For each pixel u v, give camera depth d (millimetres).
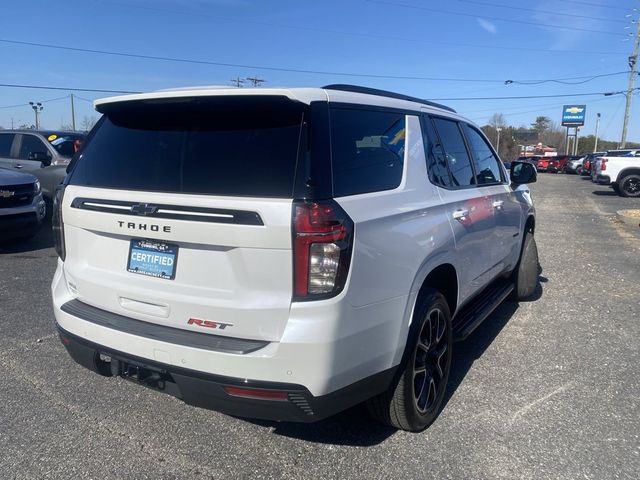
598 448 3193
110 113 3260
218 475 2908
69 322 3072
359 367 2676
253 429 3367
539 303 6184
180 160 2797
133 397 3744
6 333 4840
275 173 2549
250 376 2512
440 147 3836
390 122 3256
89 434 3271
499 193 4840
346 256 2510
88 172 3152
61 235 3266
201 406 2738
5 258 7863
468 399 3793
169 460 3031
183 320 2727
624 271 7840
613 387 4000
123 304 2939
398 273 2881
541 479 2895
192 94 2707
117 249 2967
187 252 2693
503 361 4480
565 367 4363
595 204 18547
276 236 2449
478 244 4141
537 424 3461
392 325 2863
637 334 5148
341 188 2643
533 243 6105
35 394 3752
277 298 2504
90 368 3100
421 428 3357
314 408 2549
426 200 3365
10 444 3146
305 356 2463
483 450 3162
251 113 2750
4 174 8367
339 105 2820
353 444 3215
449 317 3570
